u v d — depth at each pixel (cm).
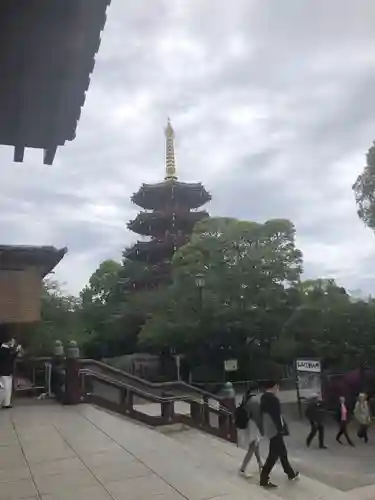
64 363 1359
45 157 398
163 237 4984
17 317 410
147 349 4119
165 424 1183
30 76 299
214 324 3225
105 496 527
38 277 426
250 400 798
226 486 564
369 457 1309
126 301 4344
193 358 3653
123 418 1117
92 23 264
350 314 2202
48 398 1355
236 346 3441
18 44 273
